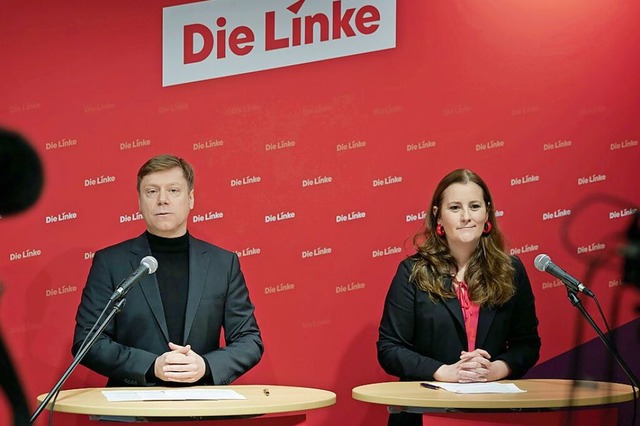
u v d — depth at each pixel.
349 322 4.29
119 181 4.25
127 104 4.26
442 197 3.67
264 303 4.27
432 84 4.34
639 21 4.40
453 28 4.35
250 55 4.30
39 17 4.25
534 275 4.32
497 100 4.35
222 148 4.28
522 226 4.33
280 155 4.30
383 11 4.33
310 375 4.27
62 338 4.19
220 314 3.66
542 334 4.31
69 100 4.24
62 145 4.23
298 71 4.31
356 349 4.29
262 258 4.27
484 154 4.33
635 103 4.38
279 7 4.33
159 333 3.57
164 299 3.63
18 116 4.23
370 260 4.30
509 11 4.37
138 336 3.56
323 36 4.33
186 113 4.28
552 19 4.38
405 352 3.54
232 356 3.41
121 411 2.70
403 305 3.66
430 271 3.64
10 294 4.17
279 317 4.27
